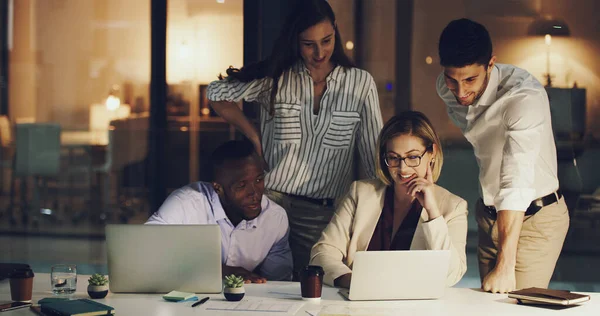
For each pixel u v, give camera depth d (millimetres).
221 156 3064
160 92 6867
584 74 6172
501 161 2996
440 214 2820
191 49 6668
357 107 3359
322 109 3342
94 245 6719
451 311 2289
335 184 3428
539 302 2367
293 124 3363
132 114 7020
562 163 3449
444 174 6398
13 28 7234
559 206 3008
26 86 7277
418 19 6285
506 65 2938
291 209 3432
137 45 6926
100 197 7219
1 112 7328
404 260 2410
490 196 3100
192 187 3164
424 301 2428
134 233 2500
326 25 3225
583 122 6133
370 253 2395
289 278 3211
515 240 2695
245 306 2338
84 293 2555
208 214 3102
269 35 5379
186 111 6844
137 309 2301
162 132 6953
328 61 3328
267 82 3383
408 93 6340
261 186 3078
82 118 7191
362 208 2953
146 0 6809
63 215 7332
